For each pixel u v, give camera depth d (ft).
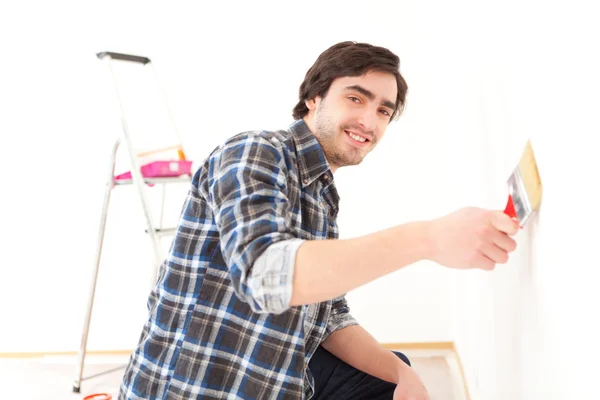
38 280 10.12
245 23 9.86
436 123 9.71
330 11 9.77
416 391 4.84
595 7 2.19
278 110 9.91
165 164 8.05
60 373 9.39
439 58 9.62
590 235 2.32
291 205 4.10
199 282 4.08
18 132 9.93
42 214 10.05
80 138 9.95
